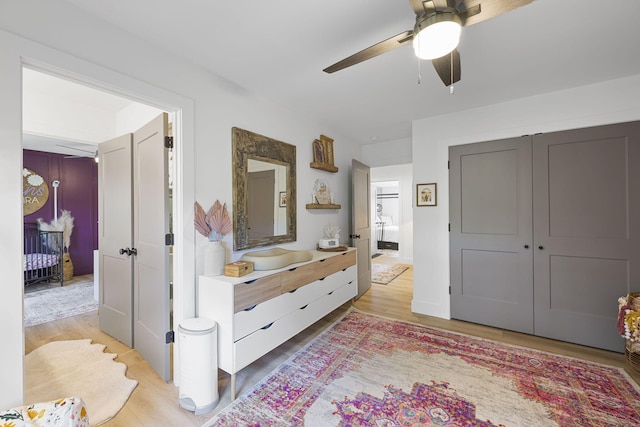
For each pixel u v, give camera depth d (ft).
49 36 4.48
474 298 9.87
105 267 8.92
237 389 6.23
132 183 7.79
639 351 6.53
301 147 10.41
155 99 5.90
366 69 7.05
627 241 7.66
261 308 6.70
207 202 6.96
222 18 5.15
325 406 5.63
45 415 3.60
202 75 6.87
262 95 8.59
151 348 6.97
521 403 5.69
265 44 5.98
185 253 6.47
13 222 4.18
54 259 15.17
